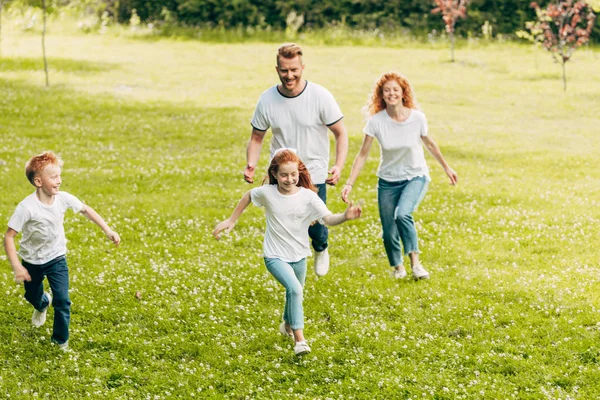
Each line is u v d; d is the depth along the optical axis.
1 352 7.58
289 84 7.89
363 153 9.34
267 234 7.53
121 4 40.50
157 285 9.30
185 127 19.92
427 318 8.35
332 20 39.03
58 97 23.19
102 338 7.88
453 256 10.41
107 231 7.62
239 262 10.09
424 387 6.83
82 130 19.28
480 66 30.42
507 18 37.66
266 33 38.03
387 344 7.71
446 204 13.02
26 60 29.81
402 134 9.14
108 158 16.52
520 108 22.91
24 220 7.13
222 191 13.94
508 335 7.86
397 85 9.02
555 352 7.48
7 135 18.44
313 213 7.35
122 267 9.87
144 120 20.62
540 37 26.80
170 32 38.47
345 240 11.18
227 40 37.34
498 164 16.42
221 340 7.88
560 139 18.89
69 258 10.20
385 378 6.99
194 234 11.50
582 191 13.97
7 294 8.88
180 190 14.09
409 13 38.88
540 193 13.76
